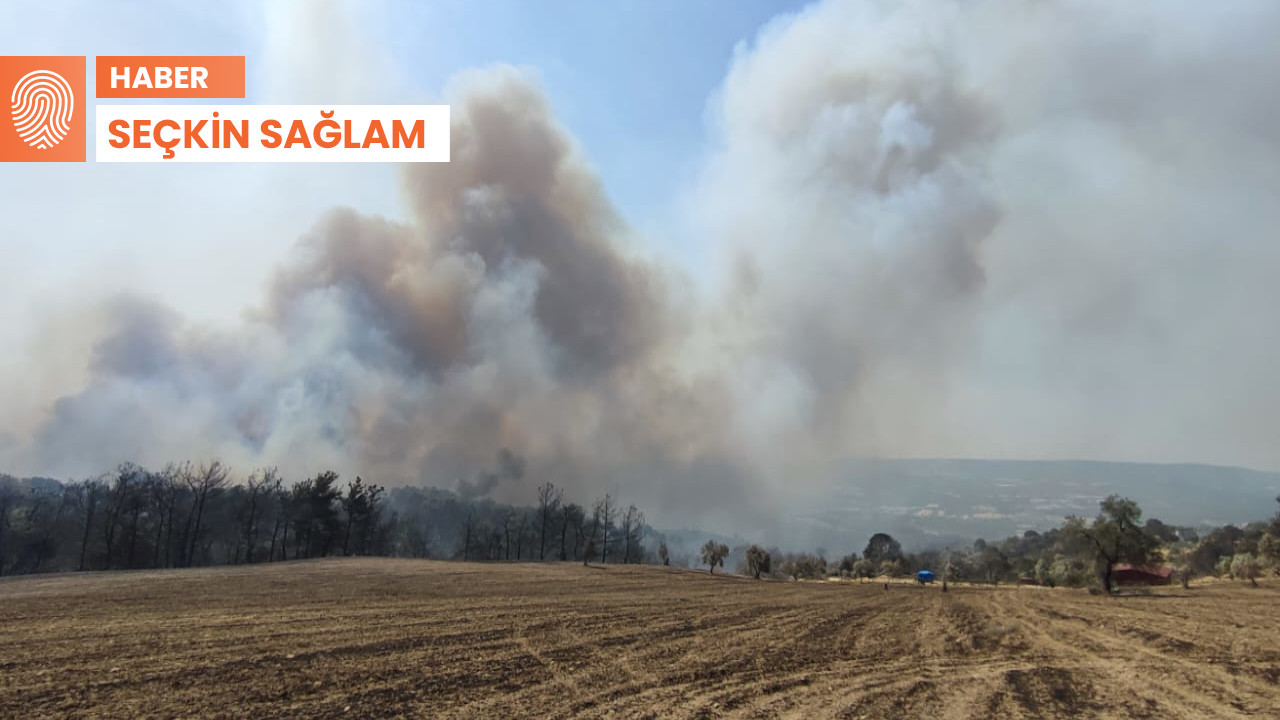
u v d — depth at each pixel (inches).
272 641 657.6
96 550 2721.5
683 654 685.3
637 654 674.8
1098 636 877.8
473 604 1071.0
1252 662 667.4
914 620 1099.3
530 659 625.6
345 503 3203.7
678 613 1077.8
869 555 5270.7
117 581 1298.0
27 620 741.9
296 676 515.5
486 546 4207.7
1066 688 554.6
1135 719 461.1
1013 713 473.7
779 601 1423.5
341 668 549.6
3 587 1152.8
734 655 689.6
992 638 863.7
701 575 2509.8
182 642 635.5
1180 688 555.5
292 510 2989.7
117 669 516.7
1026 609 1320.1
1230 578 2442.2
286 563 2111.2
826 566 4239.7
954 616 1171.9
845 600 1556.3
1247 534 3885.3
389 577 1593.3
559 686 523.8
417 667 567.2
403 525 4357.8
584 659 637.3
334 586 1300.4
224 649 608.7
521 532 4291.3
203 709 422.3
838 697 513.0
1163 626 967.0
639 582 1839.3
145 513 2871.6
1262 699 519.8
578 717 443.2
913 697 518.0
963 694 530.6
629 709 466.3
